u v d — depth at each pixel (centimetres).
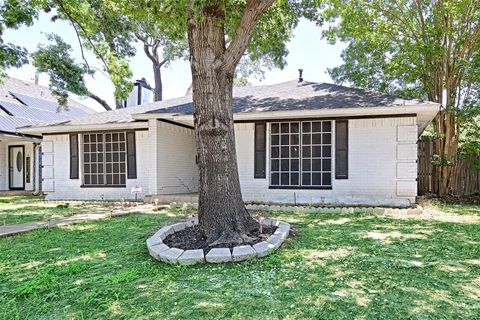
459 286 308
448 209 843
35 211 876
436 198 1081
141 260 408
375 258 398
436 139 1177
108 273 364
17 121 1480
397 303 273
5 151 1578
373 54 1332
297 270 358
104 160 1139
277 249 438
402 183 859
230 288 312
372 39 1192
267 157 953
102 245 487
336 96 955
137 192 1011
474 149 1124
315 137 923
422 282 319
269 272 353
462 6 978
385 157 873
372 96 921
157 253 405
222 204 478
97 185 1139
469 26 1071
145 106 1236
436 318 247
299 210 813
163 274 354
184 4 480
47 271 372
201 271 362
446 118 1141
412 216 727
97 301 290
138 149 1102
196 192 1203
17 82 1988
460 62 1071
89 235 557
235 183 495
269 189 948
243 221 490
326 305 272
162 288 316
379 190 875
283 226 536
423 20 1118
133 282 334
